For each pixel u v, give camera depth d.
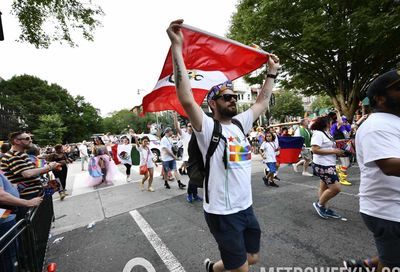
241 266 1.82
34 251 2.69
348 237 3.31
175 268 2.97
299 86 16.59
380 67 13.34
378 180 1.68
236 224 1.85
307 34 10.59
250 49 2.48
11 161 3.71
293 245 3.24
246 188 1.92
